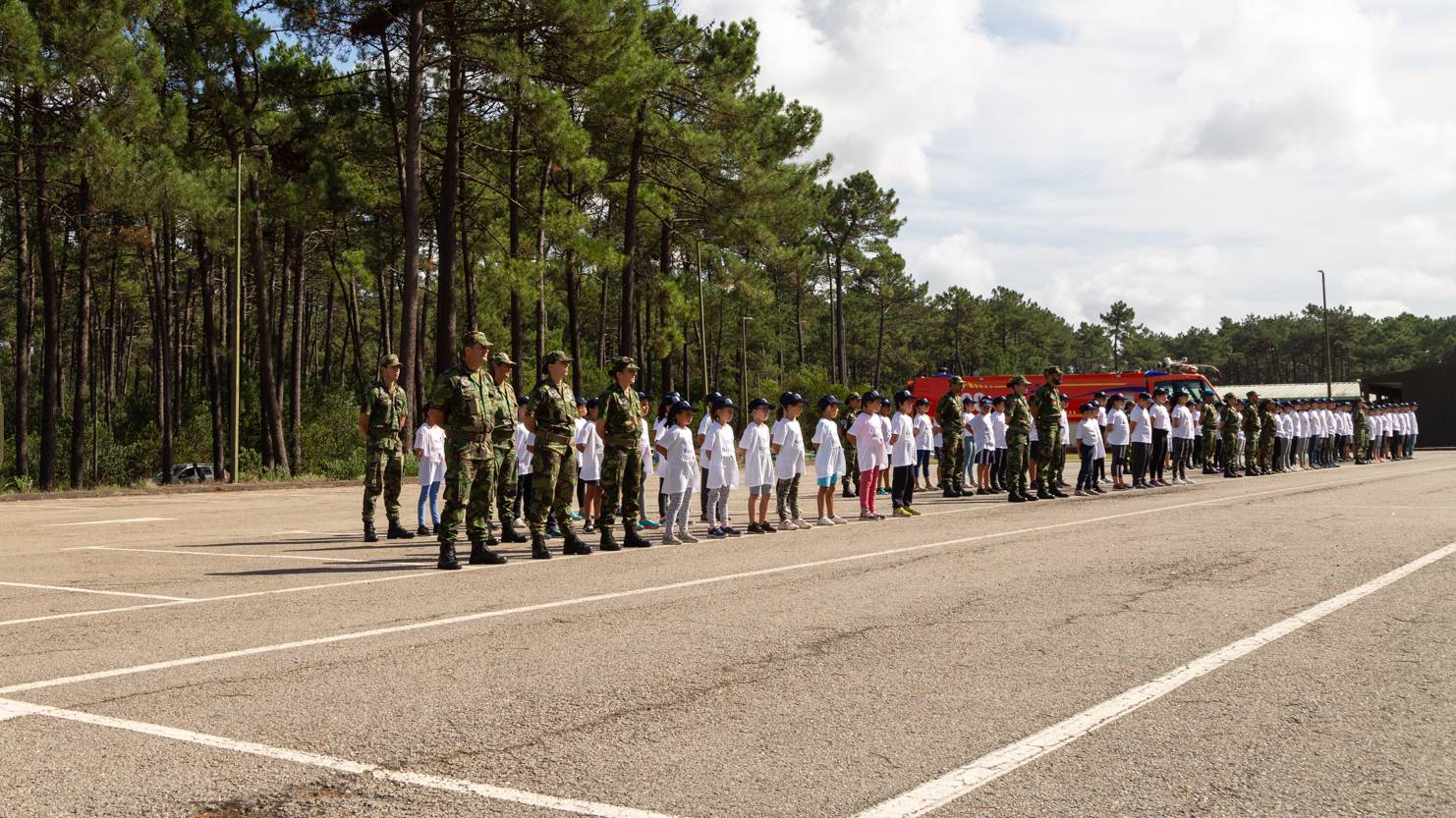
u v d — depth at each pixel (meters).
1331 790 3.68
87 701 4.96
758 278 49.12
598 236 45.38
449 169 31.23
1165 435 22.56
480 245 41.31
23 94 27.39
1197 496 18.47
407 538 13.43
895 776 3.86
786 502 14.30
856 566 9.70
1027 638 6.30
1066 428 19.67
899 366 115.00
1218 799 3.59
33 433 48.22
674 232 46.88
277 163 35.25
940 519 14.91
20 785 3.79
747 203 40.41
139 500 23.17
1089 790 3.69
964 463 22.75
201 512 19.06
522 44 31.78
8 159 31.77
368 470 13.15
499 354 12.73
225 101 32.31
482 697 5.02
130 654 6.01
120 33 27.20
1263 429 27.16
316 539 13.45
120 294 58.53
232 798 3.65
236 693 5.10
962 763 4.00
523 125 33.31
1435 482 21.27
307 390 49.50
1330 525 12.52
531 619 7.09
